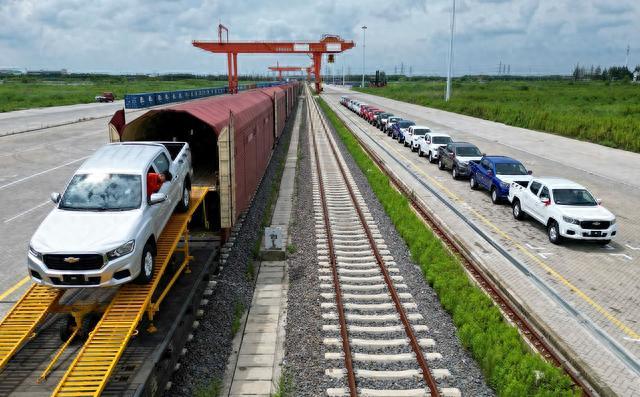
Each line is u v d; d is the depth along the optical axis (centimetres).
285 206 1844
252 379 822
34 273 755
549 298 1094
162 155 1002
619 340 929
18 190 2012
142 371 666
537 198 1588
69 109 5903
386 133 4144
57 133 3738
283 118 3678
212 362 851
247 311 1053
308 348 901
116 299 773
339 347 903
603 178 2344
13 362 725
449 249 1408
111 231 774
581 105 5666
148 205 860
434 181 2322
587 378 812
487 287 1160
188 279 966
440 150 2608
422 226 1552
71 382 612
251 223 1564
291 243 1455
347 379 810
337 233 1526
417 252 1345
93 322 782
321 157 2873
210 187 1281
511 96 7394
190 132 1711
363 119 5438
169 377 759
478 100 6856
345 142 3428
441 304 1081
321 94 10731
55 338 797
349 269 1255
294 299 1092
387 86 13562
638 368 841
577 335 940
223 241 1262
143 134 1320
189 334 893
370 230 1535
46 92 8644
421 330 960
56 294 782
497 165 1980
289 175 2388
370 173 2339
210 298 1057
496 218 1736
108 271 741
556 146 3319
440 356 874
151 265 841
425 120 4994
